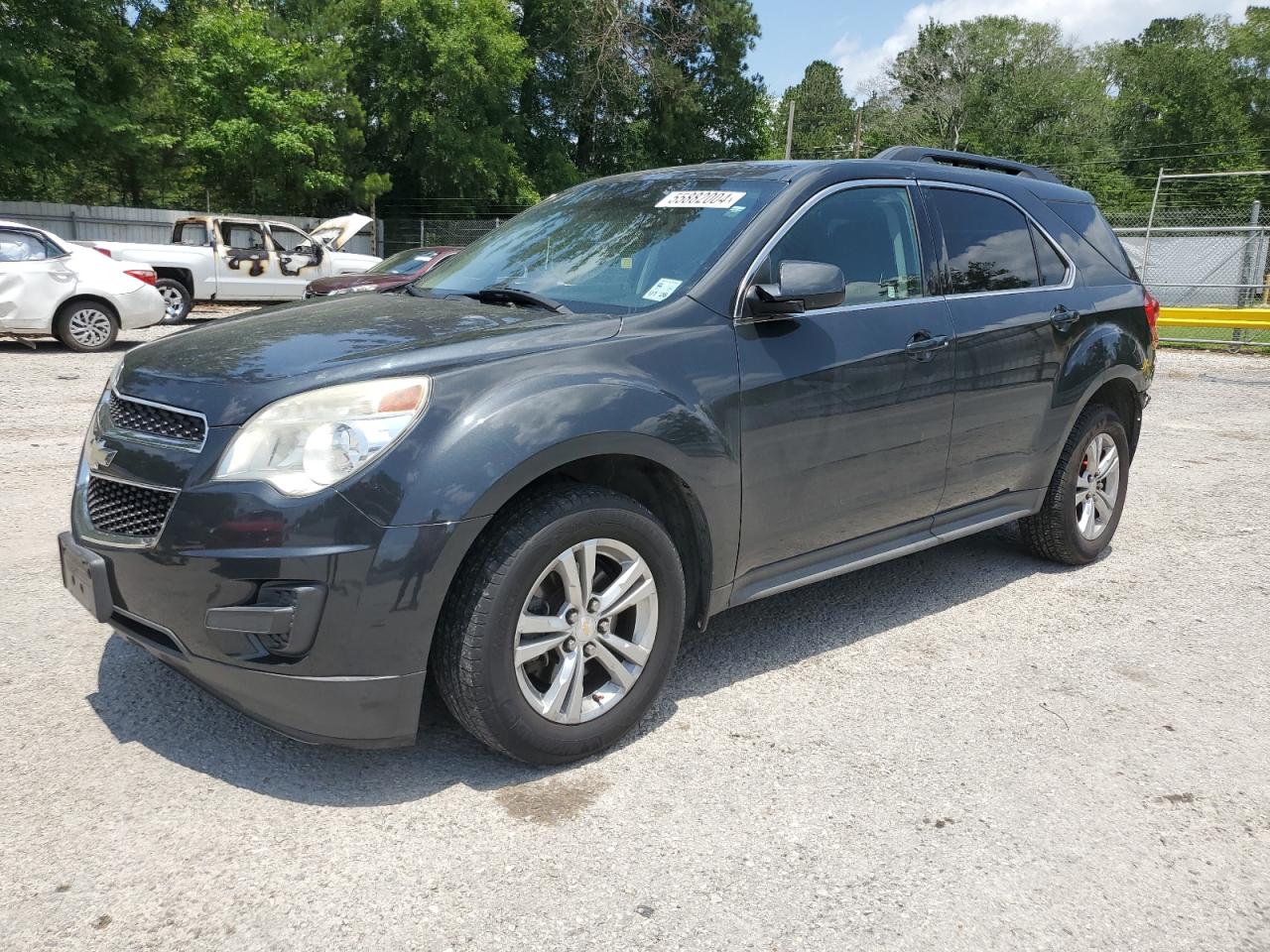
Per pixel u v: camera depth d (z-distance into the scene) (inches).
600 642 114.5
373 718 102.0
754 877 95.5
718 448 122.3
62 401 341.7
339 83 1046.4
